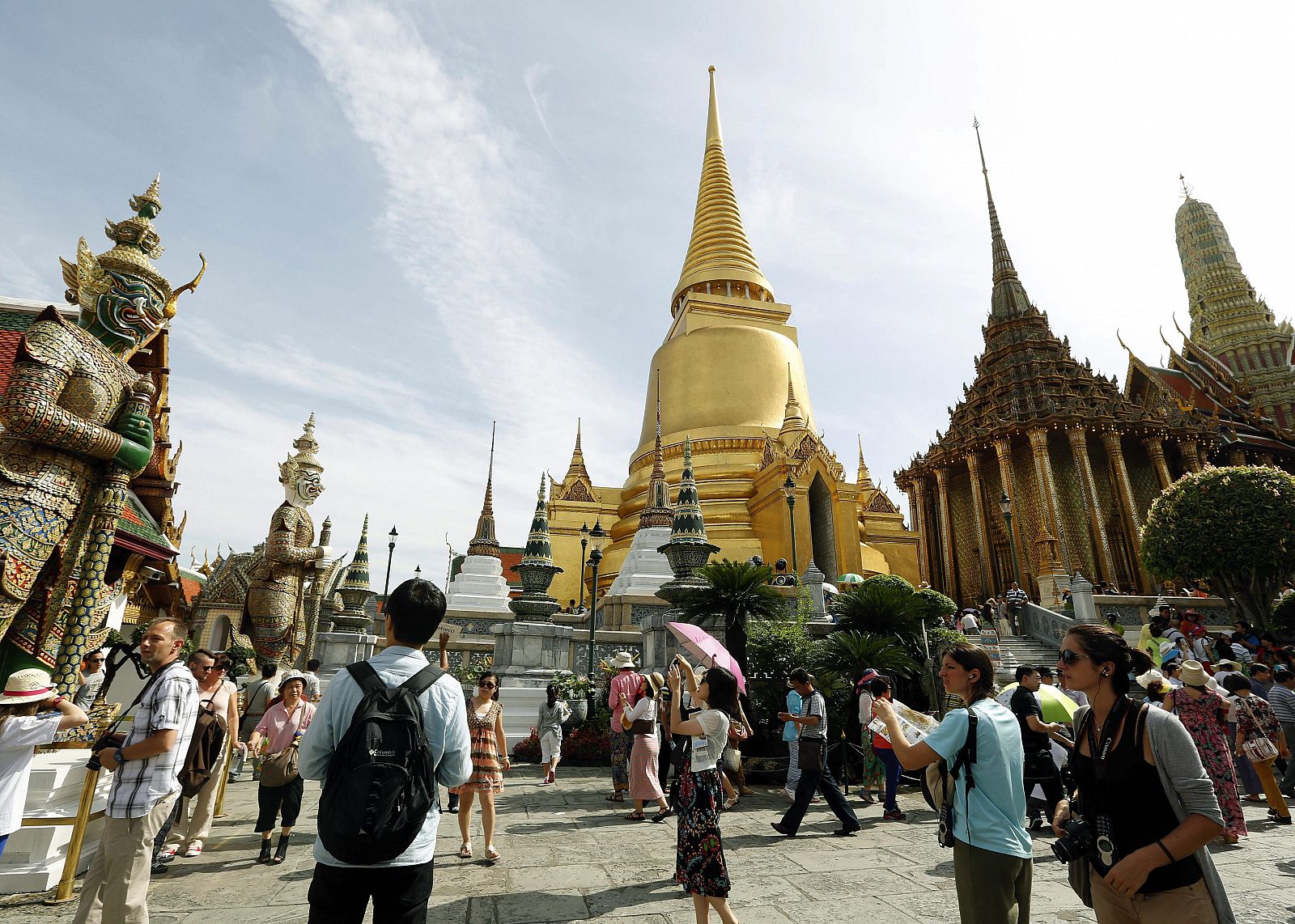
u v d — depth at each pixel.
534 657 19.81
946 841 4.00
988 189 63.50
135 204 8.80
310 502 18.88
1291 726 12.62
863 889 6.73
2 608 7.07
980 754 3.90
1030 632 29.31
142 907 4.78
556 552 43.22
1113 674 3.59
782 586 21.84
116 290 8.25
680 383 44.22
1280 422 57.72
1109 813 3.39
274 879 7.03
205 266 9.41
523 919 5.89
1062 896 6.62
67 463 7.59
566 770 15.05
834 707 14.55
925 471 54.06
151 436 8.25
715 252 51.38
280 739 7.91
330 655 20.81
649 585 26.22
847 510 36.56
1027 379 50.34
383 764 3.10
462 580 29.27
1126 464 49.25
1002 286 59.34
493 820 7.96
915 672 15.73
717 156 55.88
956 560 51.59
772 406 43.03
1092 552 44.59
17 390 7.04
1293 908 6.27
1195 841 3.12
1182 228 72.62
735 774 12.14
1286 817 9.94
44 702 5.42
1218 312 66.19
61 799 6.76
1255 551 26.89
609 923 5.79
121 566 12.15
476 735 8.08
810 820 10.30
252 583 18.41
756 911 6.08
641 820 9.96
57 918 5.80
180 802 7.96
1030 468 48.12
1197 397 56.84
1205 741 8.67
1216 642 20.08
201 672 8.16
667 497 30.59
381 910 3.19
